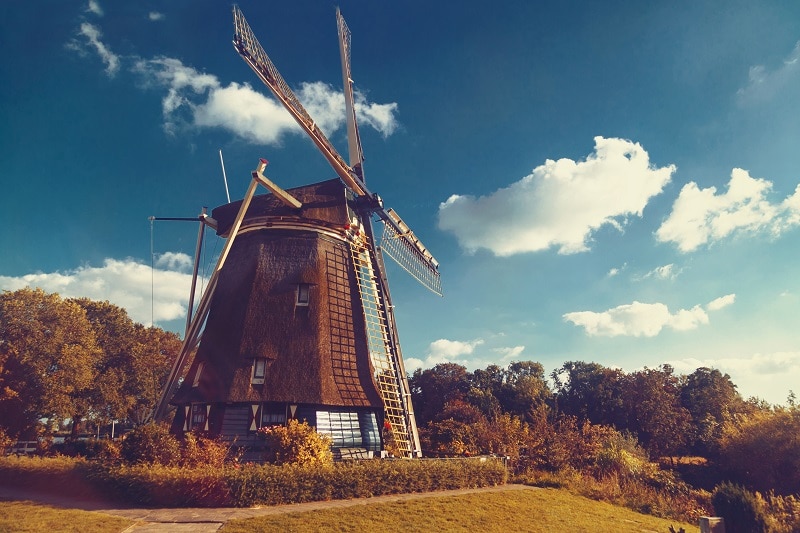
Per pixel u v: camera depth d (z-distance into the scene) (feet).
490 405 198.80
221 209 87.92
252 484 46.93
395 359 80.79
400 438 74.38
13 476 54.60
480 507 51.49
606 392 203.82
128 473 48.03
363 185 94.73
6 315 102.78
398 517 45.16
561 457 85.15
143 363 152.66
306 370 70.33
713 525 40.45
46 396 101.55
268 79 76.18
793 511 52.06
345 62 107.14
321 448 59.21
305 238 80.94
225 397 66.69
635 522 53.11
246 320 73.77
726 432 114.62
